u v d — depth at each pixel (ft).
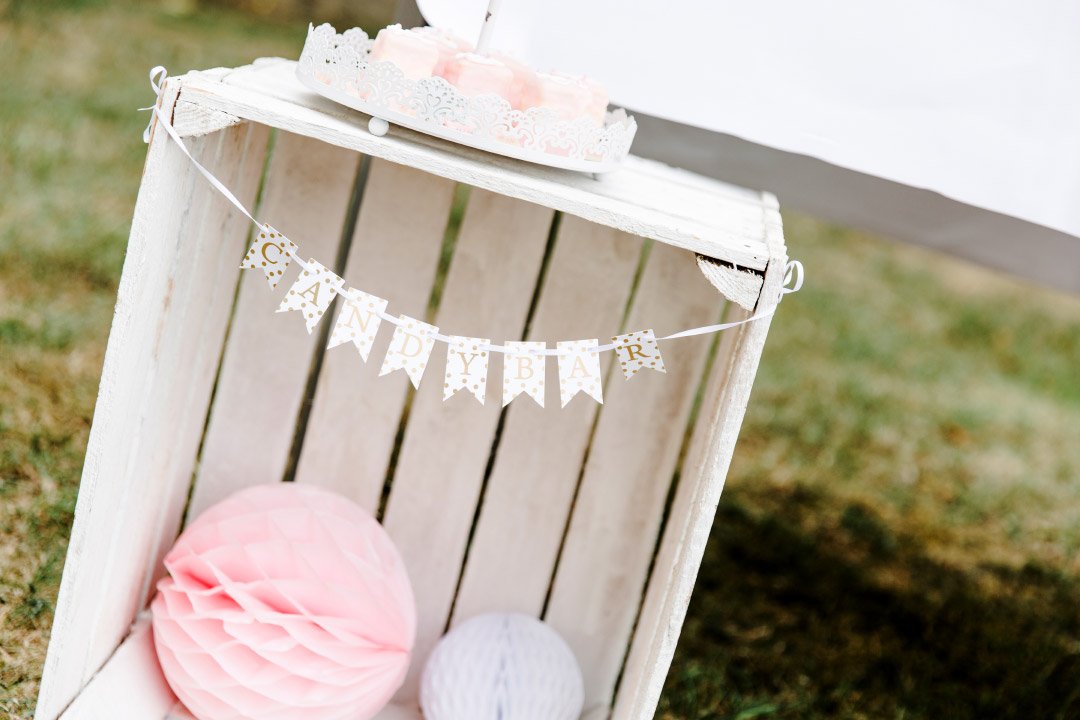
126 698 4.22
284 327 4.82
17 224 8.63
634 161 4.92
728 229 3.88
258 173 4.65
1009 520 8.34
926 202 5.37
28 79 11.82
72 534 3.79
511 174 3.77
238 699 4.08
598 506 4.87
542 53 4.66
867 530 7.72
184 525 5.49
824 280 13.32
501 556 4.96
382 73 3.74
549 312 4.79
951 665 6.25
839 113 4.53
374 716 4.61
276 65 4.57
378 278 4.82
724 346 4.66
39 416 6.31
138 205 3.63
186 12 16.11
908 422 9.80
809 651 6.13
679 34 4.57
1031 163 4.43
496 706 4.26
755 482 8.07
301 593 4.19
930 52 4.44
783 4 4.49
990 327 12.99
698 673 5.70
